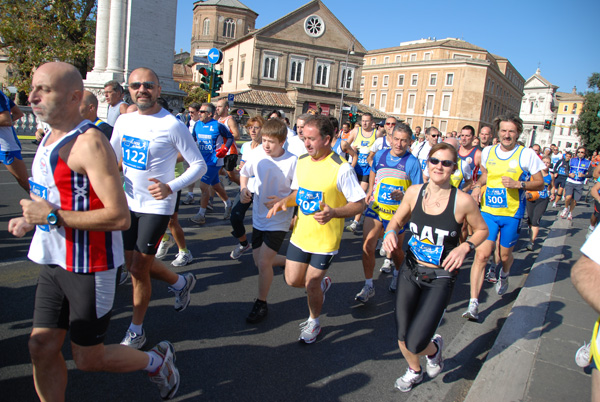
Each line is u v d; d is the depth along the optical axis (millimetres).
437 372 3232
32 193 2223
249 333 3811
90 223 2039
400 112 65062
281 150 4047
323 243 3500
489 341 4188
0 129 4859
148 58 18859
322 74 49438
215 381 3055
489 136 6523
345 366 3443
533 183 4738
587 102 46469
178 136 3404
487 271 6629
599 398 1765
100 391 2850
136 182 3350
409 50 68562
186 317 3994
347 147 7023
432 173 2971
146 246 3266
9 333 3408
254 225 4332
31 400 2652
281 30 47094
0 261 4859
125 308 4055
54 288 2193
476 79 57781
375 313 4547
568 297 5207
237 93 45219
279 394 2984
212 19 57594
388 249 3043
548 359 3664
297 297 4723
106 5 18219
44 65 2029
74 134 2055
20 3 22422
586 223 11500
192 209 8570
